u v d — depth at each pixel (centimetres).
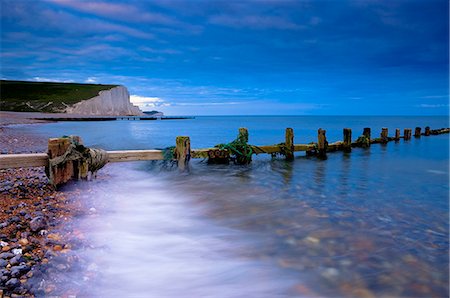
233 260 470
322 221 645
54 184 717
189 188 929
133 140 2630
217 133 3966
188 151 1121
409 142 2595
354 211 723
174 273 430
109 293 359
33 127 3831
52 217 553
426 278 425
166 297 377
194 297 379
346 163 1505
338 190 950
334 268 448
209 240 541
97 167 849
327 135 3819
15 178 822
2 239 440
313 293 390
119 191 817
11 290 330
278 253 493
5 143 1744
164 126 5969
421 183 1080
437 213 718
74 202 655
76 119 7144
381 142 2352
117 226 564
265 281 416
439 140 2794
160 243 523
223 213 693
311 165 1420
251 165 1335
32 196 663
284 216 675
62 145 727
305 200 819
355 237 561
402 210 739
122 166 1225
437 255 492
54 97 12912
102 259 431
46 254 412
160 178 1048
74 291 346
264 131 4581
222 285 407
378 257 482
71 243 456
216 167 1259
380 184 1052
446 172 1313
